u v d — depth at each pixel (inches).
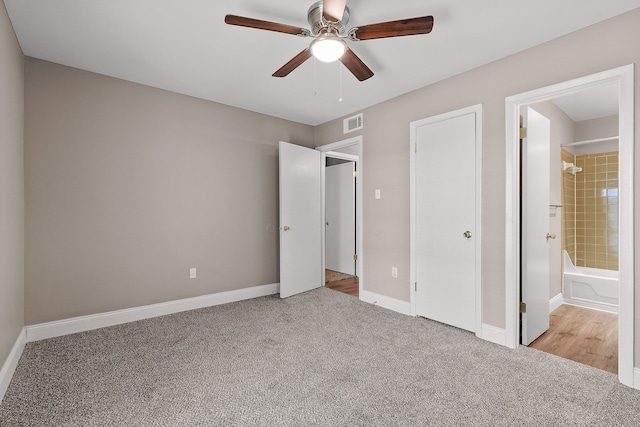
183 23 79.6
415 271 120.8
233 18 63.6
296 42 88.5
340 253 209.8
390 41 86.7
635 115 71.7
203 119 133.3
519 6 71.9
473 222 103.1
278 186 159.0
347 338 100.8
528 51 90.1
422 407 65.8
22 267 93.0
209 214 135.2
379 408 65.4
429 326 110.6
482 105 100.5
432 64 100.1
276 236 158.6
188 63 101.0
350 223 202.4
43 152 98.5
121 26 80.9
